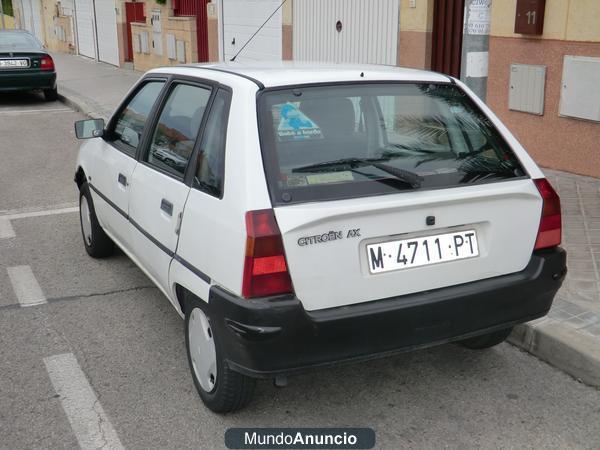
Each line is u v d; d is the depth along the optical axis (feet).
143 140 14.19
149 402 12.12
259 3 42.50
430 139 11.44
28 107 48.44
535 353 13.52
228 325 10.12
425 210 10.51
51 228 22.02
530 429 11.29
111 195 15.84
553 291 11.65
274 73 11.45
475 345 13.60
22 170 30.04
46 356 13.79
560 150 24.77
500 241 11.16
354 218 10.07
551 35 24.18
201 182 11.28
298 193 10.07
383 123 11.30
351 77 11.51
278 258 9.78
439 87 12.09
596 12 22.57
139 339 14.49
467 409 11.87
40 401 12.19
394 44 31.65
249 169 10.09
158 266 12.99
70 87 55.01
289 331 9.82
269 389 12.49
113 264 18.76
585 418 11.57
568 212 20.39
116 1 66.64
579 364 12.69
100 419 11.64
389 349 10.48
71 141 36.32
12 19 113.09
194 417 11.67
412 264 10.53
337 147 10.73
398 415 11.72
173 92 13.53
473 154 11.53
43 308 16.06
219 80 11.75
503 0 25.67
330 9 35.68
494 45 26.40
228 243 10.13
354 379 12.84
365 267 10.27
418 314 10.46
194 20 52.42
